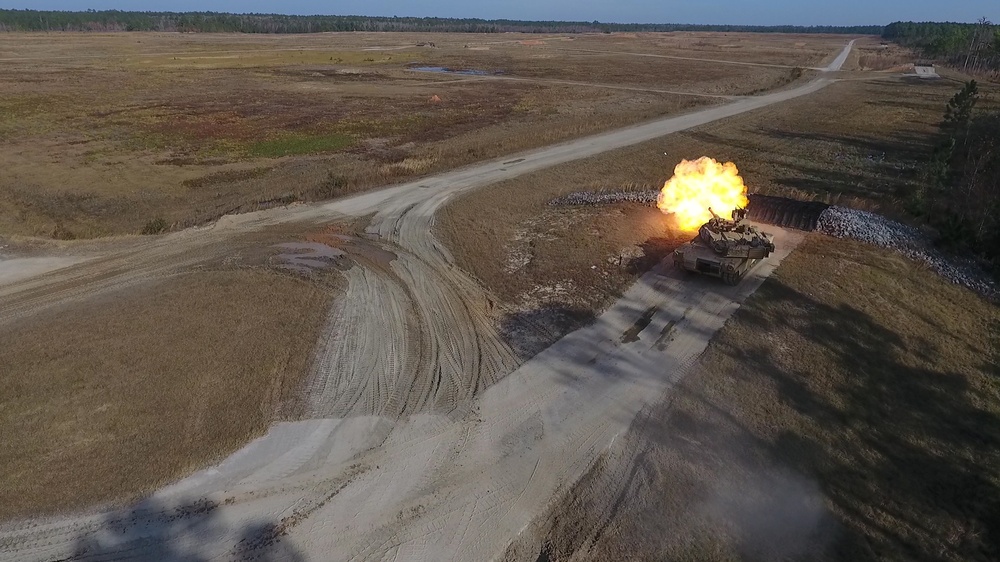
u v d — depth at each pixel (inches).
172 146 1766.7
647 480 520.4
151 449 551.8
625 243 1010.1
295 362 689.0
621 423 590.9
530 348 721.6
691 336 734.5
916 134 1882.4
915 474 533.6
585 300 828.6
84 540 461.1
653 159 1593.3
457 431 584.7
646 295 836.6
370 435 578.6
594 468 536.4
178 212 1234.0
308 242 1061.8
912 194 1203.2
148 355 698.2
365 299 847.1
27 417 593.9
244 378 657.0
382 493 512.7
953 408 625.0
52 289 890.1
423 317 798.5
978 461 555.5
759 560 446.0
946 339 749.9
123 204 1284.4
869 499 503.8
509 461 547.2
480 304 830.5
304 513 491.5
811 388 634.8
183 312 799.7
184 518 482.6
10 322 789.9
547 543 466.6
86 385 643.5
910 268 916.6
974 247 984.9
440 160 1568.7
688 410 602.9
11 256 1009.5
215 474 526.3
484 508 498.6
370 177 1402.6
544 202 1253.1
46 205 1270.9
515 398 631.2
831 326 750.5
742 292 835.4
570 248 995.9
